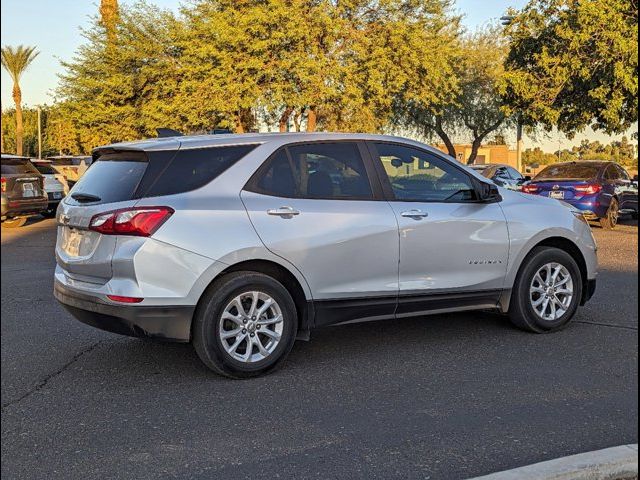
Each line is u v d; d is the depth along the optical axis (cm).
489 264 610
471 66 3344
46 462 380
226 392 490
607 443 400
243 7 2244
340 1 2205
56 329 667
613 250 1242
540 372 532
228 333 506
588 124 2280
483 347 601
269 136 547
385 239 557
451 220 589
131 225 481
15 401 473
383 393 487
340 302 546
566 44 2103
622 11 1936
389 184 579
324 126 2592
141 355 580
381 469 369
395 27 2245
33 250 1299
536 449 393
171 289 485
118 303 480
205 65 2212
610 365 549
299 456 386
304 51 2166
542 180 1641
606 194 1581
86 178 546
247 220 509
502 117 3309
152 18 2606
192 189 506
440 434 414
